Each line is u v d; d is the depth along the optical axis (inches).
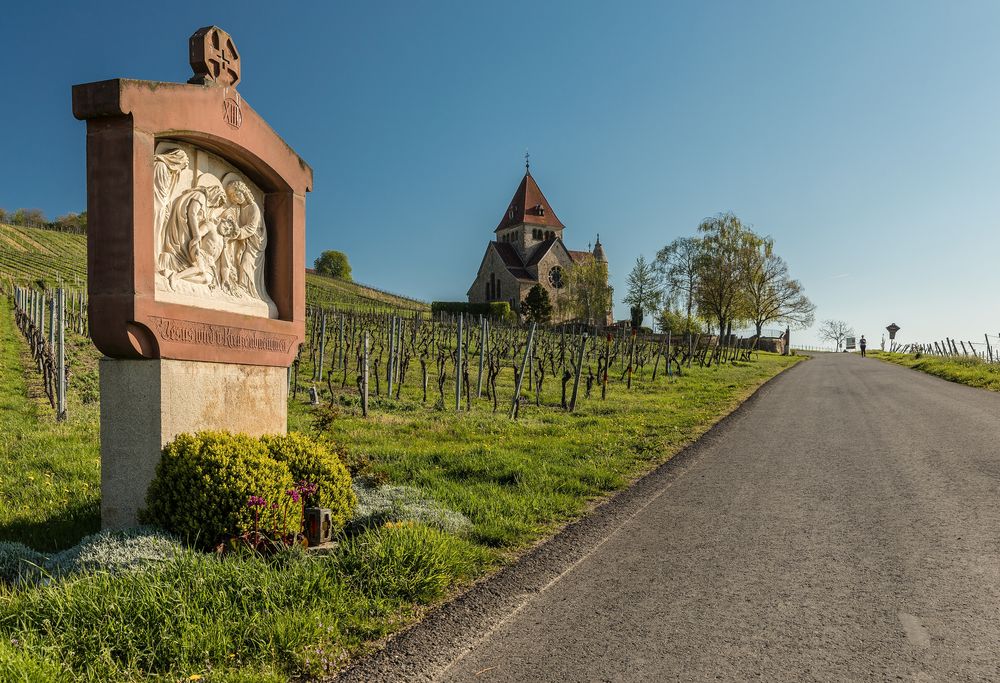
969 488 304.8
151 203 211.9
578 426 546.0
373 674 139.6
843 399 761.0
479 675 139.5
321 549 202.1
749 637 157.0
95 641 136.9
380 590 174.9
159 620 144.8
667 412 650.2
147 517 207.6
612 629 162.2
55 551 210.2
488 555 213.9
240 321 255.0
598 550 225.5
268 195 293.4
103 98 200.2
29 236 3666.3
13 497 267.0
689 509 280.2
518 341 1485.0
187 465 203.8
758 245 2647.6
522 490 300.7
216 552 186.7
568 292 3444.9
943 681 134.6
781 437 479.5
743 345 2741.1
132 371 218.1
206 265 251.4
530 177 4092.0
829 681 135.5
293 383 698.8
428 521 234.5
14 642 132.2
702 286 2694.4
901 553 217.3
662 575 200.4
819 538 236.2
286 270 293.6
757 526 253.3
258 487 201.2
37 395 589.6
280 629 147.0
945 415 578.2
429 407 667.4
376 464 337.7
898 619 165.8
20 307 1217.4
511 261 3900.1
